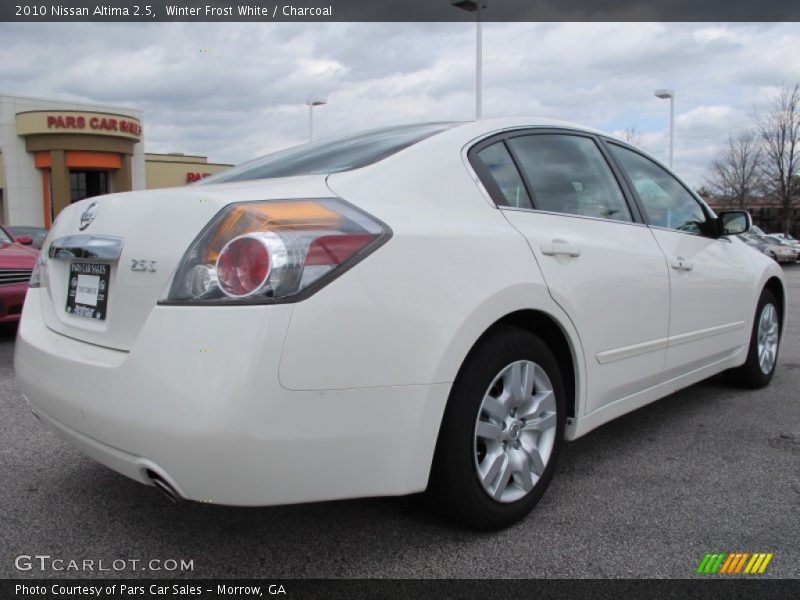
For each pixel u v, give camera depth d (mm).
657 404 4367
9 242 7223
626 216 3326
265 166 2898
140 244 2123
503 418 2467
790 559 2357
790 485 3014
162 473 1924
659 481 3051
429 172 2482
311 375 1910
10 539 2480
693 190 4066
